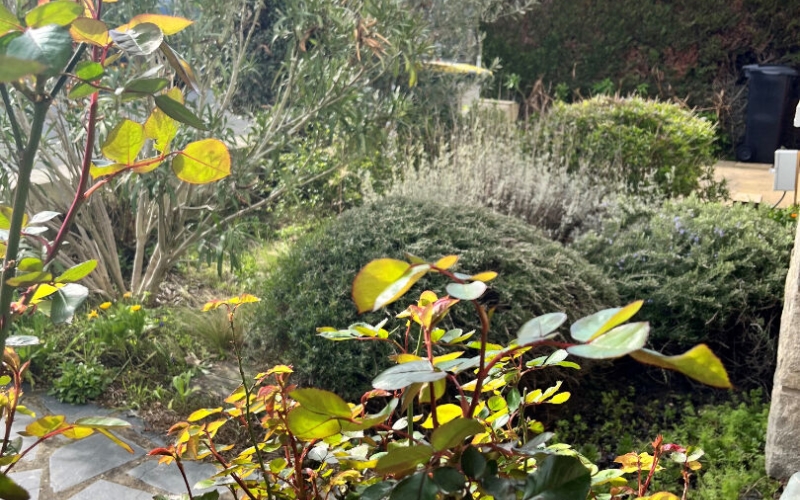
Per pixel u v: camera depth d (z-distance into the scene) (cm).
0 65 63
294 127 556
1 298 103
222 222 534
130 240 616
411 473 116
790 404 340
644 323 85
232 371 445
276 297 422
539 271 424
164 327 474
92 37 104
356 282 95
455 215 452
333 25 543
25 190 101
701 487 338
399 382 107
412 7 735
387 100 614
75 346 448
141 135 114
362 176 726
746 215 570
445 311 120
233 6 529
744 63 1191
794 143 1185
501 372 168
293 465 163
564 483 105
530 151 771
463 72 866
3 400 144
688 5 1177
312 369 378
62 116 482
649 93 1232
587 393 445
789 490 151
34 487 330
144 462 353
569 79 1255
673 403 442
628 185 732
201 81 559
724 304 489
